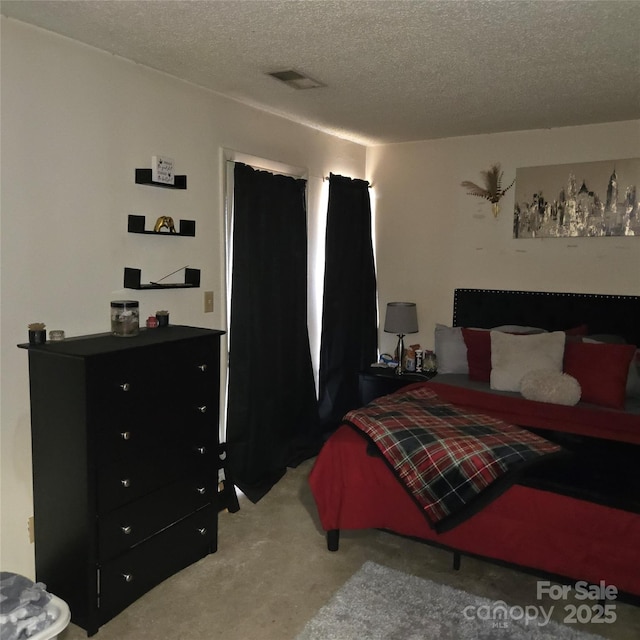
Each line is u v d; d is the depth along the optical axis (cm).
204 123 297
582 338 343
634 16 201
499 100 313
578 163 373
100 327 248
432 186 429
